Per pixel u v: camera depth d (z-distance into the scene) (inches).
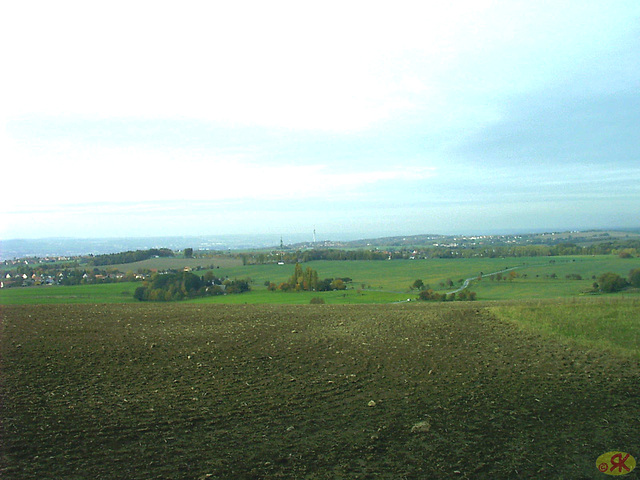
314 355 484.1
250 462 251.0
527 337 565.3
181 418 309.9
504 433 291.7
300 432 290.2
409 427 299.1
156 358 464.8
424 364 451.2
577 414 323.3
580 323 627.5
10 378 390.9
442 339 561.6
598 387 381.1
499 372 424.2
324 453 262.8
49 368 422.3
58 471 236.1
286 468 245.4
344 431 292.5
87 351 485.1
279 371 426.0
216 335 578.9
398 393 365.1
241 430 292.2
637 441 281.7
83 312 776.3
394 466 249.0
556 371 426.9
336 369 433.1
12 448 260.8
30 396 347.9
